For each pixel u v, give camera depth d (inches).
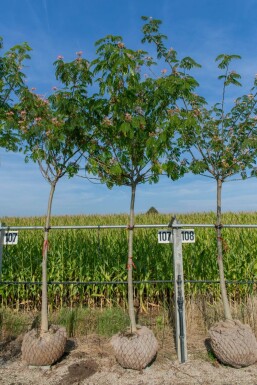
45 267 177.9
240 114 178.5
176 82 155.7
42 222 578.2
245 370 162.2
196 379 155.0
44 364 165.8
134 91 158.7
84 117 170.4
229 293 286.5
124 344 161.3
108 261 289.1
